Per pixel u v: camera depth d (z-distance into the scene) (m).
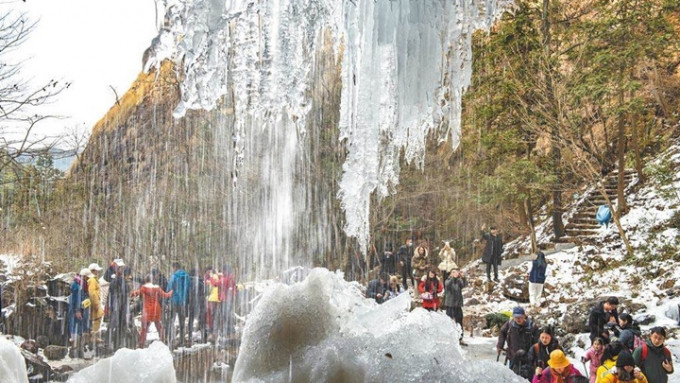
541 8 23.77
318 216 25.14
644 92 26.41
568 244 25.03
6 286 15.43
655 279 19.97
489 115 24.12
